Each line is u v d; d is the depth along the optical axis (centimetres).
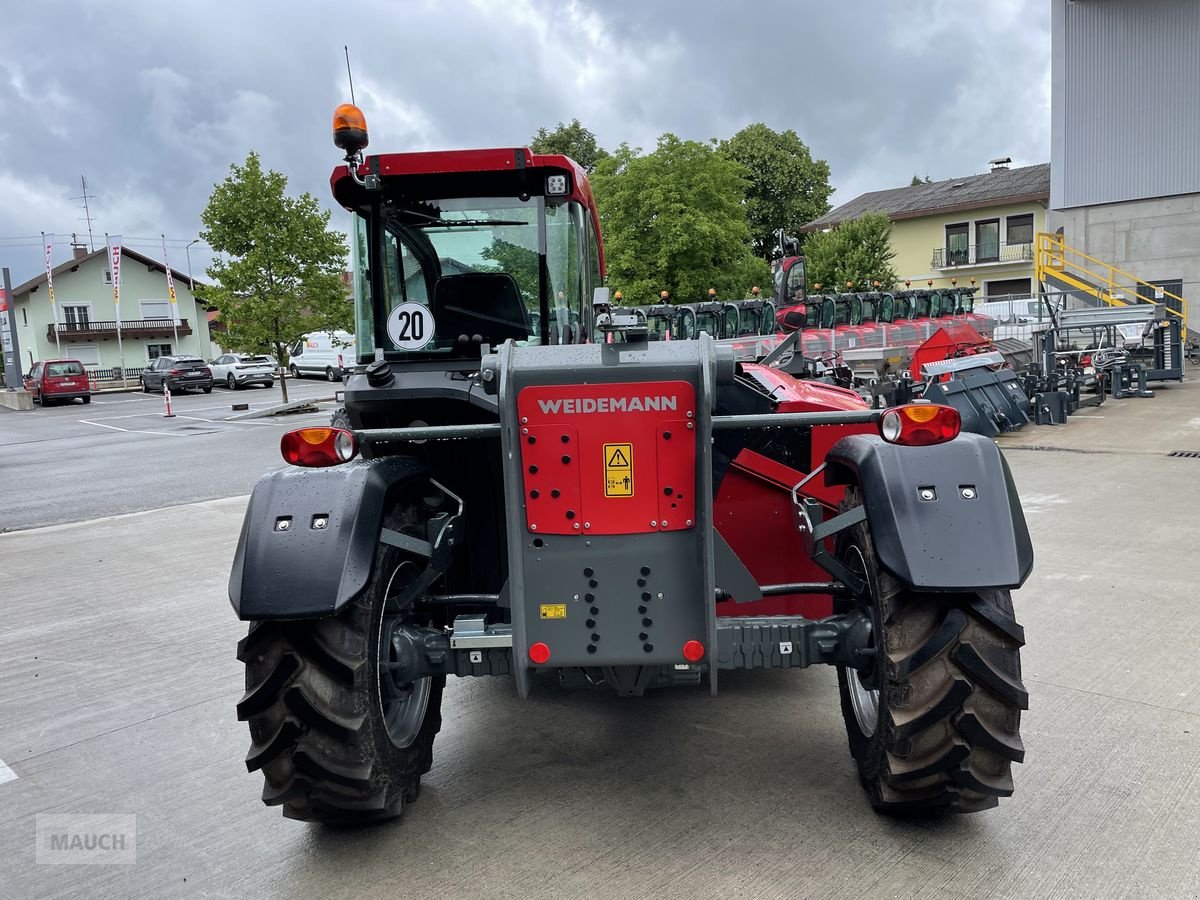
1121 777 294
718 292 2194
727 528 355
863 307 1834
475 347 335
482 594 304
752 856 253
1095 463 925
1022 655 407
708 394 234
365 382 315
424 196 334
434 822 280
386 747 257
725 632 263
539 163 321
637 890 239
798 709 361
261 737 248
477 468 326
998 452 249
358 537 238
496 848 263
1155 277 2317
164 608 554
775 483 351
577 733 346
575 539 250
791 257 498
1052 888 235
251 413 2122
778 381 400
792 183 3962
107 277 4634
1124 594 491
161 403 2777
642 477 246
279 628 243
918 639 239
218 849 273
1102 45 2325
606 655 254
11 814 301
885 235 3353
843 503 305
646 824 274
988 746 237
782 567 357
